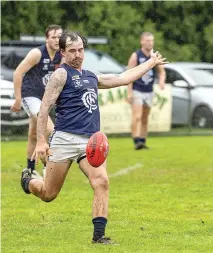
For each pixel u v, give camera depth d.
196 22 54.38
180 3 53.75
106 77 18.11
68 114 17.45
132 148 37.06
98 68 43.81
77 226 19.64
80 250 16.91
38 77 25.02
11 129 40.34
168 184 26.25
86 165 17.31
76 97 17.44
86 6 51.56
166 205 22.38
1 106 39.88
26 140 40.47
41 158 17.59
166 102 43.81
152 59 18.69
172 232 18.89
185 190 25.03
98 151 16.61
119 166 30.67
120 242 17.72
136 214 21.06
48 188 18.00
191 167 30.42
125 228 19.36
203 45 54.66
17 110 25.36
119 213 21.19
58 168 17.62
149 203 22.69
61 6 50.88
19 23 49.75
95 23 51.94
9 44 42.44
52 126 23.45
